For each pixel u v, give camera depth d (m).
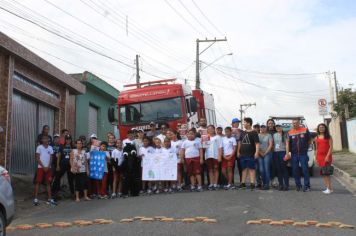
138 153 13.35
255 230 7.71
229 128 13.12
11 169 14.41
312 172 17.02
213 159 13.04
